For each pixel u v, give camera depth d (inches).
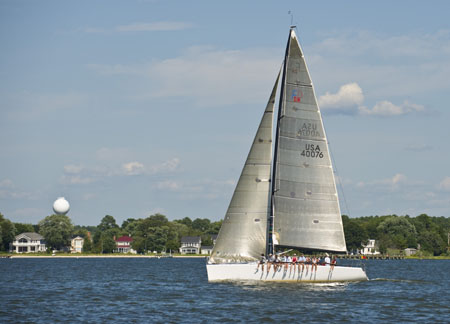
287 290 3356.3
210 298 3105.3
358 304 2955.2
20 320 2485.2
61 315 2618.1
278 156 3631.9
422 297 3334.2
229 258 3639.3
